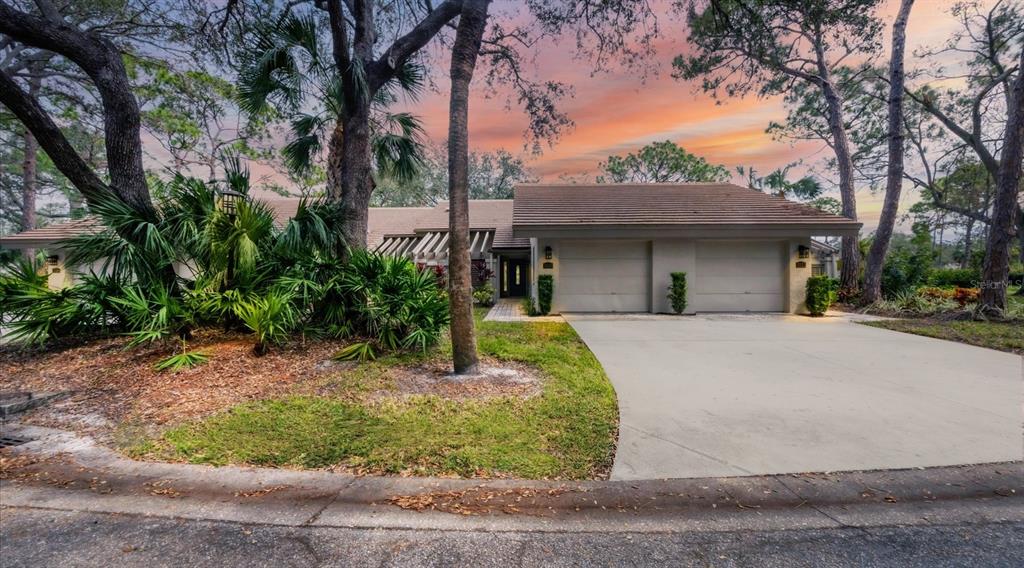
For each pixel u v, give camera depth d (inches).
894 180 736.3
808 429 212.5
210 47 506.0
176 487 157.6
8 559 118.8
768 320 584.4
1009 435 203.0
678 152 1775.3
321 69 367.9
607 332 486.0
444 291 437.1
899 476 165.8
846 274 843.4
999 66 903.7
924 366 334.6
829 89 850.8
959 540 128.0
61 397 250.2
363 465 175.0
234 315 372.5
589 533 131.6
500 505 146.8
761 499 150.7
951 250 2351.1
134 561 118.4
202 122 816.9
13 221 1396.4
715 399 259.0
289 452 185.5
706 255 667.4
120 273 364.5
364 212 425.1
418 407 238.5
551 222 642.8
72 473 167.8
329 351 345.4
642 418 227.8
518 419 223.0
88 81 741.3
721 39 477.1
